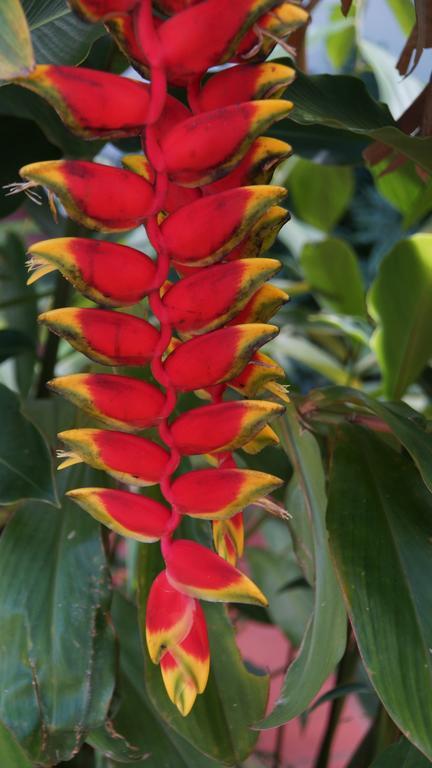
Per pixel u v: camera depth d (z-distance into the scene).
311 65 2.59
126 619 1.33
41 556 1.17
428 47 1.11
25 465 1.11
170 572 0.86
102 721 1.11
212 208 0.82
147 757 1.20
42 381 1.66
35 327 1.76
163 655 0.87
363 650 1.01
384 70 1.80
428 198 1.38
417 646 1.02
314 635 1.07
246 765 2.27
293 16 0.84
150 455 0.86
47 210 1.67
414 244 1.32
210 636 1.17
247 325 0.84
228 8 0.80
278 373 0.93
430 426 1.14
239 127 0.81
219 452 0.88
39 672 1.12
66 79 0.80
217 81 0.85
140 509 0.86
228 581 0.85
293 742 3.13
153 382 1.18
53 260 0.83
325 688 2.97
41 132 1.37
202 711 1.13
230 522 0.93
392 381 1.53
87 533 1.18
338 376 2.02
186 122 0.81
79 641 1.13
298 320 1.92
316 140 1.44
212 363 0.85
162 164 0.82
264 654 3.68
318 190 2.09
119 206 0.82
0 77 0.79
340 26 2.03
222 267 0.84
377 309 1.44
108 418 0.86
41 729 1.10
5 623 1.13
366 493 1.10
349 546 1.06
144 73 0.84
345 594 1.03
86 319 0.84
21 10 0.79
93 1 0.80
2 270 1.82
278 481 0.86
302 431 1.15
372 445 1.15
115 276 0.83
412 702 1.00
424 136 1.14
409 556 1.06
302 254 1.87
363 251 3.80
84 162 0.81
